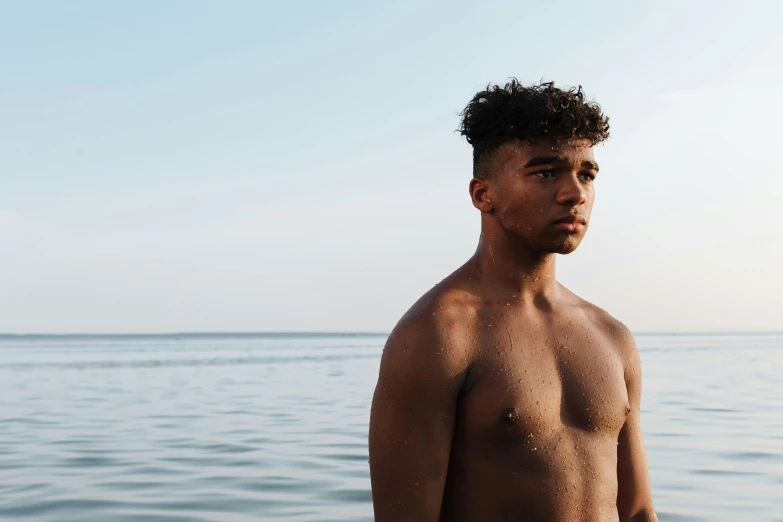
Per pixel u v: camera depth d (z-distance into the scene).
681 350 51.97
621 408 1.98
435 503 1.83
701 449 8.29
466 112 2.04
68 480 6.90
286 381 21.20
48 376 25.09
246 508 5.79
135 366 32.50
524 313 1.97
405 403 1.83
